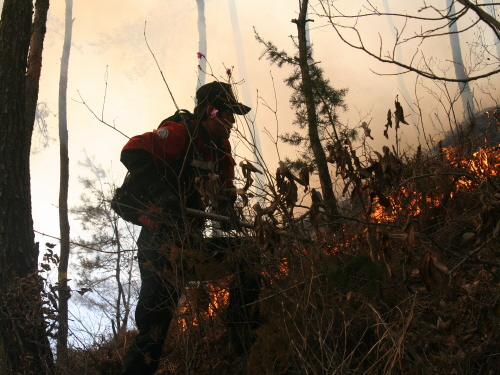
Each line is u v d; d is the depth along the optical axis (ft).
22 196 10.62
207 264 7.64
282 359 6.54
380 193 5.97
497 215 5.46
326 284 6.66
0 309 9.27
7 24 11.08
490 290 6.25
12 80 10.87
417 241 6.27
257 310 8.13
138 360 7.76
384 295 6.91
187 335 7.70
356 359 6.24
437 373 5.70
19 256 10.21
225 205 8.35
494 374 5.63
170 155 8.18
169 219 7.97
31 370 8.99
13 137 10.70
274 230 6.24
